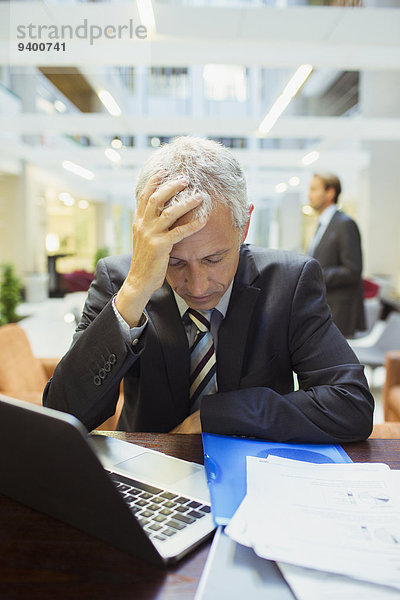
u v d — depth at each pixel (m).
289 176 12.31
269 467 0.72
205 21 3.73
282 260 1.13
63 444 0.50
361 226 10.44
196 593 0.47
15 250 11.05
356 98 14.71
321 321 1.07
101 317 0.85
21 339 2.29
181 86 16.77
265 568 0.51
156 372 1.02
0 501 0.65
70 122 6.80
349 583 0.48
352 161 9.87
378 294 7.68
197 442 0.86
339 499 0.63
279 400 0.90
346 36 3.96
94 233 18.31
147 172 0.83
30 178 11.11
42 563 0.52
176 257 0.79
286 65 4.53
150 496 0.66
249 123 6.79
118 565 0.51
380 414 3.38
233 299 1.04
